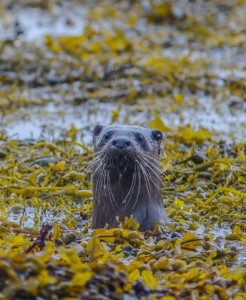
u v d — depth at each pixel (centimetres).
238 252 1235
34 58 2642
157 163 1428
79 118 2238
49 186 1652
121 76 2533
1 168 1730
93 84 2489
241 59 2775
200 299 1009
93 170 1415
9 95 2394
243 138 2052
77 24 3120
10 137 2003
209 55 2806
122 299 1003
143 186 1380
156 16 3159
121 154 1326
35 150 1886
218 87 2480
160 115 2261
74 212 1523
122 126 1434
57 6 3353
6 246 1141
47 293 959
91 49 2705
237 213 1517
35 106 2331
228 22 3172
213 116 2264
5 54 2702
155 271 1108
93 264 1029
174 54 2797
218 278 1069
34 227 1405
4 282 980
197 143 1955
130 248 1230
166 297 985
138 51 2741
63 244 1209
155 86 2458
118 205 1391
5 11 3272
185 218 1494
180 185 1667
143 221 1388
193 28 3077
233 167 1706
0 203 1564
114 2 3406
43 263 986
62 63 2608
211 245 1235
